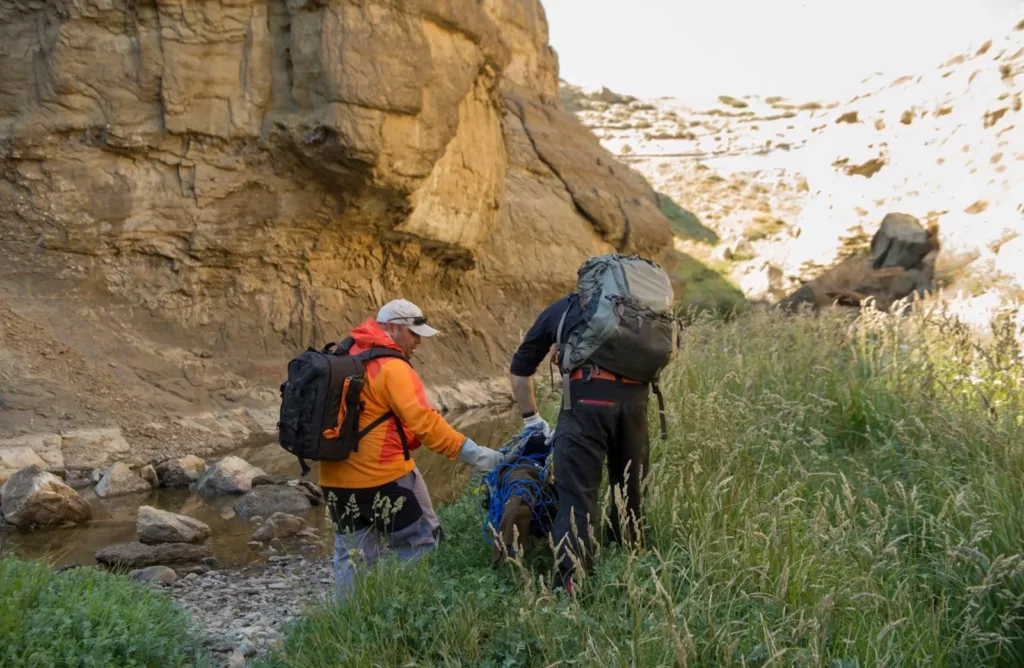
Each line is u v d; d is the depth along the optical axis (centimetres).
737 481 480
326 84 1293
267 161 1354
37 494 717
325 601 421
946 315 721
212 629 475
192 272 1334
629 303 423
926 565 420
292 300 1449
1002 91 2655
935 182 2798
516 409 1539
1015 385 591
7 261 1211
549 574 417
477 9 1531
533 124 2550
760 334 764
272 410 1247
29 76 1247
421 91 1366
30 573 422
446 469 890
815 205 3259
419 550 458
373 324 460
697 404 550
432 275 1795
